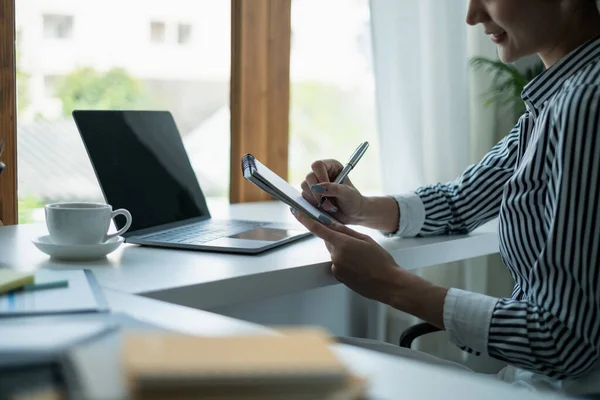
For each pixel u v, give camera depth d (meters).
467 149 2.04
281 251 1.18
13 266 1.00
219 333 0.62
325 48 2.13
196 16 1.95
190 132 1.98
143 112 1.40
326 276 1.11
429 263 1.32
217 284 0.94
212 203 1.86
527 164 1.05
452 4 1.97
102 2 1.85
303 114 2.13
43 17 1.75
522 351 0.98
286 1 1.98
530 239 1.05
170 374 0.41
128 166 1.28
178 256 1.10
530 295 1.03
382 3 1.86
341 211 1.32
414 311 1.06
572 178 0.94
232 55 1.92
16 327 0.61
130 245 1.19
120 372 0.47
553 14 1.09
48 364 0.49
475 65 2.13
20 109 1.71
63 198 1.83
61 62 1.79
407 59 1.90
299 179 2.15
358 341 1.25
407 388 0.50
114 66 1.90
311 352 0.47
